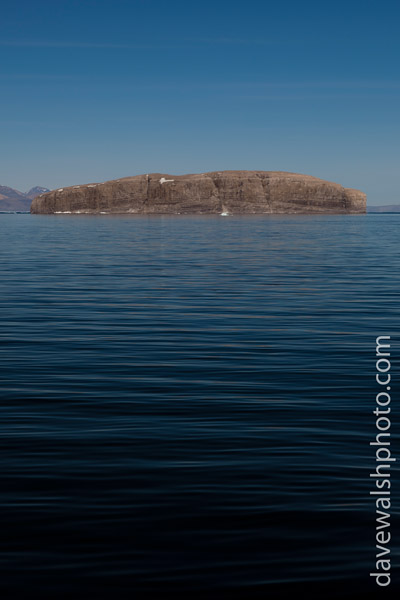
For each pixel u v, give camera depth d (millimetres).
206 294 33000
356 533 8234
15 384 15562
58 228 142125
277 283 38000
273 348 19938
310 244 81875
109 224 176375
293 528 8359
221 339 21359
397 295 32750
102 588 7062
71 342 20797
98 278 40250
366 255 61969
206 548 7855
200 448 11250
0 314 26375
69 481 9797
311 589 7074
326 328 23406
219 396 14609
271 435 11953
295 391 15055
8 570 7379
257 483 9758
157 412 13359
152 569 7410
